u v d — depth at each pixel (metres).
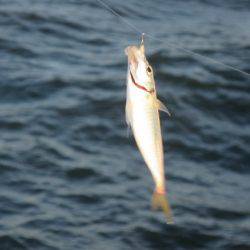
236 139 45.00
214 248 34.59
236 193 39.38
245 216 37.16
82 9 66.44
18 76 49.91
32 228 34.75
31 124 44.34
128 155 42.12
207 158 42.81
